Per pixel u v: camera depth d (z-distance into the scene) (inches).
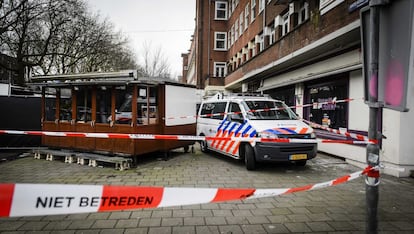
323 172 266.2
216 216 154.4
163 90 315.6
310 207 170.4
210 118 357.4
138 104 279.7
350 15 276.2
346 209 167.3
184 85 346.6
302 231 137.0
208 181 229.1
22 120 373.1
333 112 360.5
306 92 429.7
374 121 82.5
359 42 299.1
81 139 303.6
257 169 275.1
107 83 274.7
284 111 311.0
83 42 796.0
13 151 366.6
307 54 372.8
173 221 147.0
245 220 149.6
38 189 72.6
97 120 295.0
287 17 521.7
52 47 750.5
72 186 76.7
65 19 701.3
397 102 73.1
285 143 249.3
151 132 299.7
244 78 651.5
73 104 309.6
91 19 821.9
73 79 297.4
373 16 78.0
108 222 144.9
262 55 539.2
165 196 87.0
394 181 234.5
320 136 378.3
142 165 289.7
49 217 150.3
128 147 274.8
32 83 313.9
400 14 71.9
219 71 1085.1
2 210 68.6
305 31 366.0
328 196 191.8
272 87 537.6
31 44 710.5
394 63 74.3
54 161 304.3
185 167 281.4
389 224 147.8
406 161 246.8
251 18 740.0
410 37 68.6
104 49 861.8
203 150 371.9
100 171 259.1
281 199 184.2
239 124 289.4
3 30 598.9
